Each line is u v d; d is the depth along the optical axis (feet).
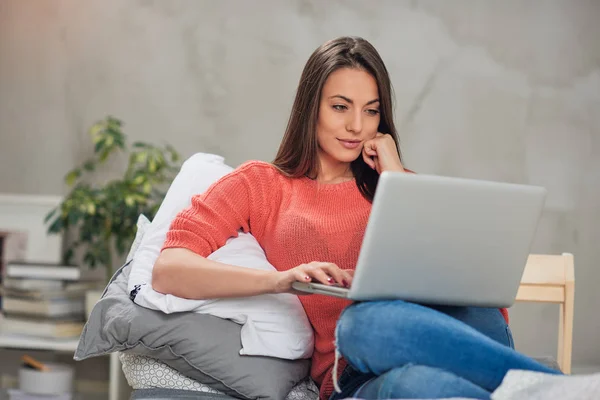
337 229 6.46
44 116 12.48
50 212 12.01
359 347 5.28
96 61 12.36
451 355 5.11
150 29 12.25
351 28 11.93
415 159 11.89
